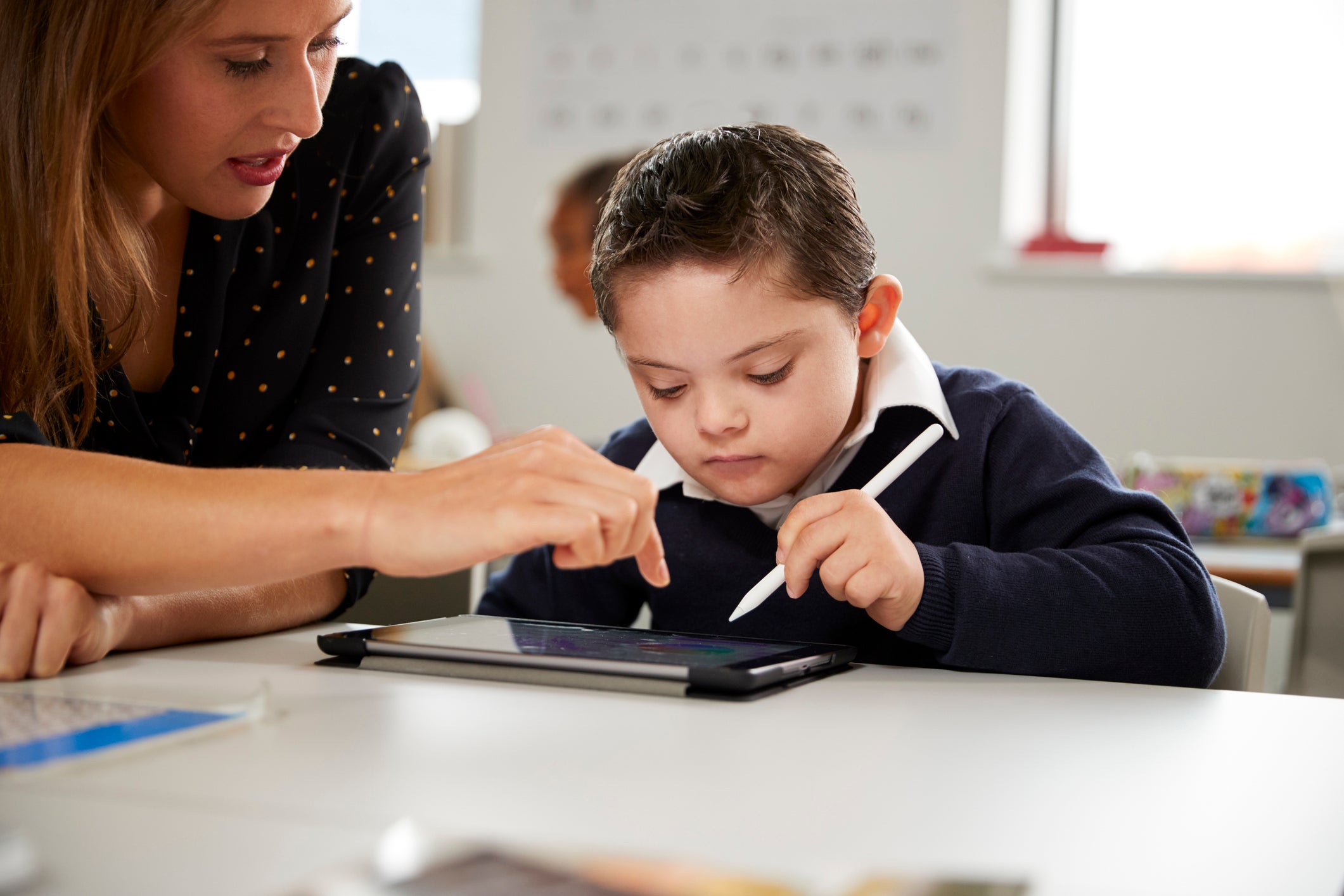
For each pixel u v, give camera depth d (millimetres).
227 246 941
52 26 719
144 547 628
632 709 559
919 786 440
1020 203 2861
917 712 576
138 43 703
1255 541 1901
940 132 2781
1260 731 546
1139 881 346
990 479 938
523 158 2951
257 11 700
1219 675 896
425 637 697
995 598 731
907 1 2789
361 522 603
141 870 327
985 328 2760
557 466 604
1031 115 2859
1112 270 2668
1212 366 2662
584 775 443
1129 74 2805
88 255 804
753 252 777
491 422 2904
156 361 954
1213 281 2645
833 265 819
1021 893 325
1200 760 489
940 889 321
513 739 495
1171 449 2688
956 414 971
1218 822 403
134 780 419
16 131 755
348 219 1010
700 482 892
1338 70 2686
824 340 816
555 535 574
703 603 1001
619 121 2920
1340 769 477
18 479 654
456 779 433
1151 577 772
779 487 840
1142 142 2807
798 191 829
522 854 334
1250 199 2746
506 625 763
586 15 2922
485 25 2959
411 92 1061
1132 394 2697
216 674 637
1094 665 740
